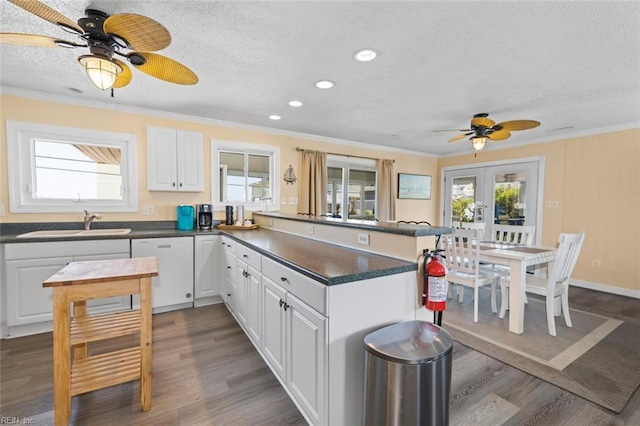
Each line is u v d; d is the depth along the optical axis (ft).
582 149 14.01
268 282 6.62
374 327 5.11
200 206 11.91
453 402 5.82
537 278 10.12
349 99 9.93
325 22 5.71
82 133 10.28
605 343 8.25
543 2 5.06
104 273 5.41
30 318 8.47
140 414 5.43
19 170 9.56
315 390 4.84
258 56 7.06
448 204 20.43
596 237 13.62
